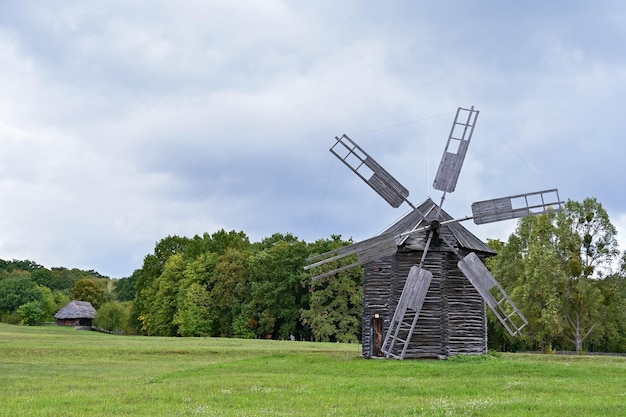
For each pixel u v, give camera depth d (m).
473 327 42.25
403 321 41.44
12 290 154.75
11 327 110.50
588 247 78.00
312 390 26.12
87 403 22.45
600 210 77.38
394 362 37.84
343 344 74.25
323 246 97.00
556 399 23.81
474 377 31.98
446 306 41.50
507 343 94.50
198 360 46.97
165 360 46.56
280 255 100.31
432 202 43.97
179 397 23.77
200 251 123.81
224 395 24.45
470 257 41.34
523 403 21.95
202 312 106.88
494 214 41.22
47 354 47.62
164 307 117.00
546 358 46.16
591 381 30.56
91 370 37.78
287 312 97.00
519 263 84.75
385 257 43.88
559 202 40.72
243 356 50.12
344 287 91.56
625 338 94.50
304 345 68.19
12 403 22.41
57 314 147.50
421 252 42.22
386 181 41.84
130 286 196.75
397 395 25.16
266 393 25.06
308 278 94.81
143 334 130.25
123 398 23.53
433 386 27.80
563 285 74.81
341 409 20.83
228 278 106.44
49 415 19.58
